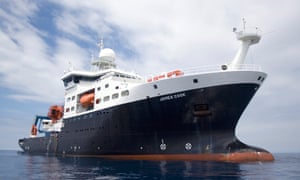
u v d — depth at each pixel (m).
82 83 37.31
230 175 16.12
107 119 28.80
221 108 23.84
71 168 21.59
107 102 29.47
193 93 23.56
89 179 15.65
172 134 25.23
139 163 23.55
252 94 24.23
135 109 26.14
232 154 23.70
